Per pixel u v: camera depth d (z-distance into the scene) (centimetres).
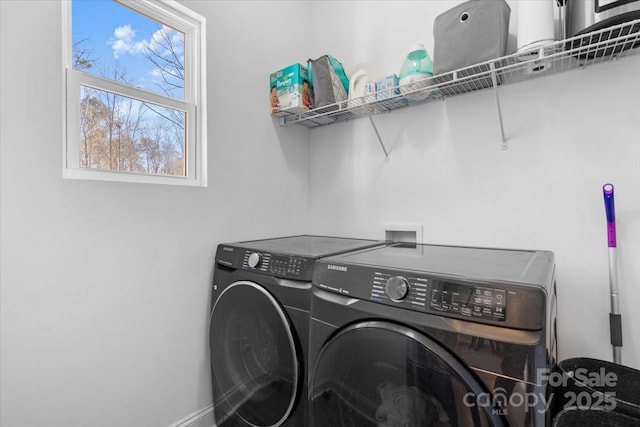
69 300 114
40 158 108
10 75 101
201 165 162
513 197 147
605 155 127
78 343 116
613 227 119
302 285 120
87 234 118
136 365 132
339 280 104
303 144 222
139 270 134
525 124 144
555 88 137
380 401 91
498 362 73
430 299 84
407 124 180
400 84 153
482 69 134
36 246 106
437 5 170
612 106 125
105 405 123
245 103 182
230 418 148
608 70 126
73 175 120
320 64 179
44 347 108
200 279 157
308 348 115
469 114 159
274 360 127
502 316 73
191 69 163
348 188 206
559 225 136
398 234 186
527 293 73
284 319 122
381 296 92
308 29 227
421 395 83
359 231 201
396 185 185
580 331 131
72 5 123
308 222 226
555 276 132
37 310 106
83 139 126
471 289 80
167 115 155
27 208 104
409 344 84
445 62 137
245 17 183
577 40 112
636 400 108
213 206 164
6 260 100
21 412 103
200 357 156
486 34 127
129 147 141
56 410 111
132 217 132
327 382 103
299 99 181
